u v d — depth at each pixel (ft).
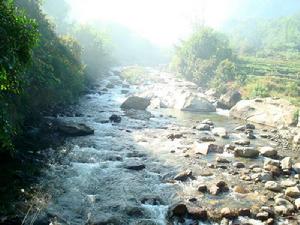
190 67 225.76
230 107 141.28
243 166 68.69
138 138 86.33
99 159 68.18
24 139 74.38
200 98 137.69
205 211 47.96
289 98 146.72
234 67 193.26
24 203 46.68
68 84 122.01
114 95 152.15
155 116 117.29
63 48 139.13
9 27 36.22
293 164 72.02
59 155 68.23
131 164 65.82
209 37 232.53
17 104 79.00
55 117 99.60
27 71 84.58
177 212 47.19
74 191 52.90
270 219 46.91
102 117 106.73
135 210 48.03
